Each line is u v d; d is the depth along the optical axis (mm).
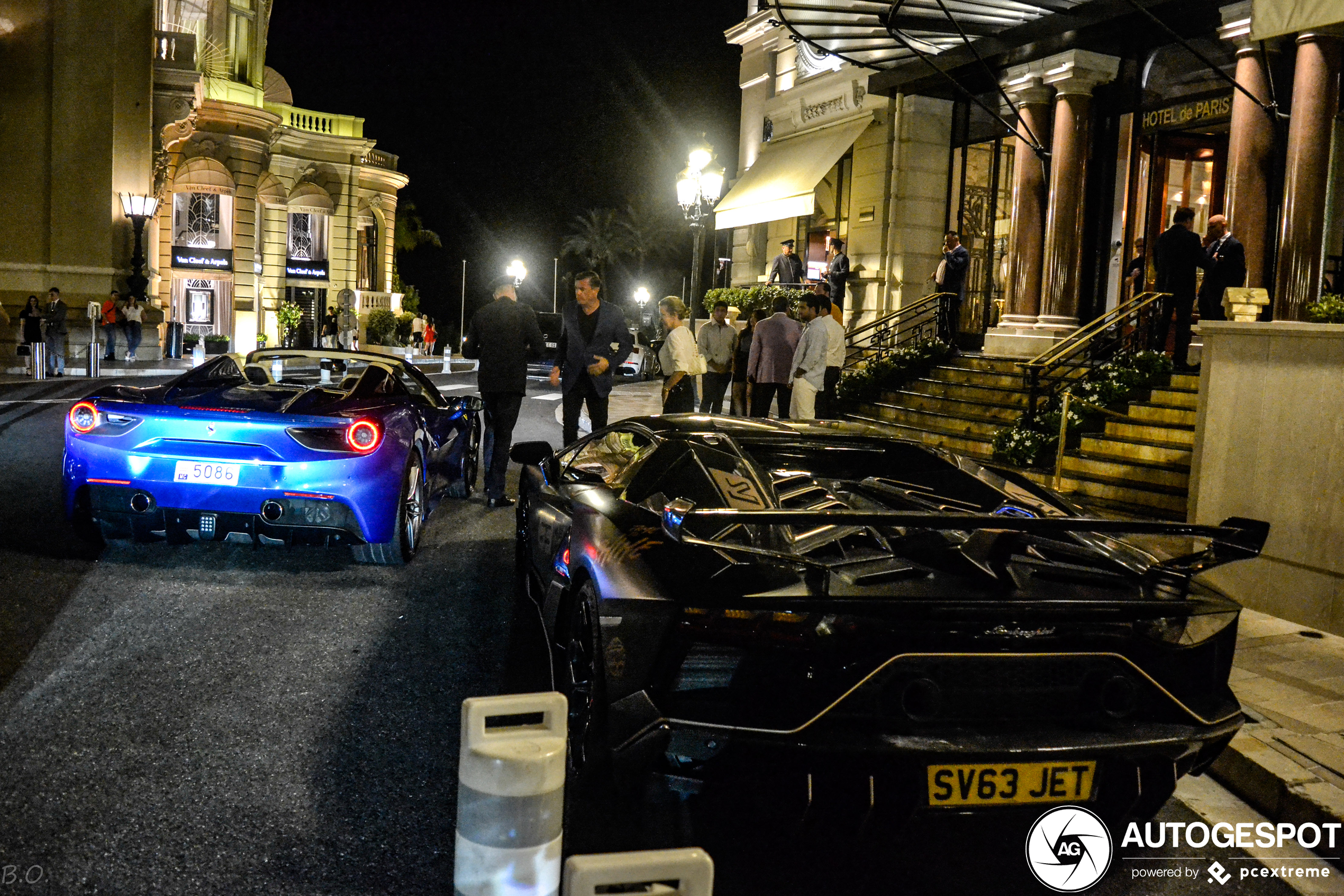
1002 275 14484
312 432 5441
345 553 6328
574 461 4867
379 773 3305
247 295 32844
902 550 3178
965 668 2666
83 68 24953
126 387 6160
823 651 2627
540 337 8141
